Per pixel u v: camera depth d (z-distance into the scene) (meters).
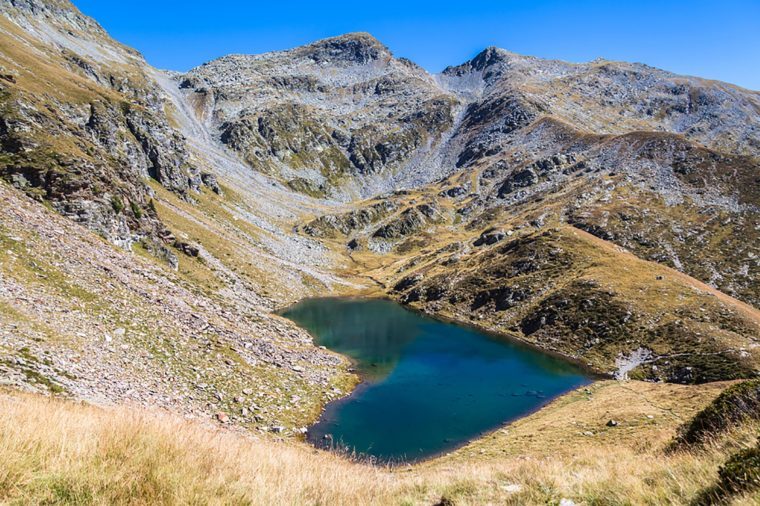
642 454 20.50
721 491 8.62
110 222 73.69
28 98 85.69
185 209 148.62
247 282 122.75
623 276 103.38
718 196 185.88
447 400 61.25
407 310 128.50
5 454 7.67
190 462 9.64
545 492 11.27
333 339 93.69
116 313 44.44
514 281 118.81
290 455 14.31
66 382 26.34
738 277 134.38
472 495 11.89
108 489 7.89
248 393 47.19
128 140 149.62
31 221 51.19
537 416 55.41
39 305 36.22
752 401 18.97
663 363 73.56
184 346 47.94
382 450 45.19
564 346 88.38
